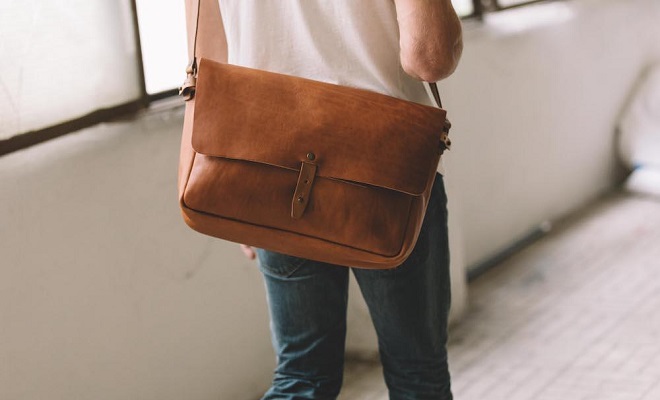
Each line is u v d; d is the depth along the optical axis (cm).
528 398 244
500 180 338
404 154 135
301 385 161
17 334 182
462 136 313
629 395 241
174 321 218
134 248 205
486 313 301
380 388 253
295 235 139
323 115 136
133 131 203
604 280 320
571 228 372
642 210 386
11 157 180
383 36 139
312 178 136
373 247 137
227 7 147
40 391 188
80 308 195
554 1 371
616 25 392
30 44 180
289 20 141
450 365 267
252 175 137
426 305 156
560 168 375
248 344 241
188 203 139
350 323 263
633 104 404
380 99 137
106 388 203
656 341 272
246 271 236
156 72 218
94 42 195
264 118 137
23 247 181
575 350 270
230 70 139
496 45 323
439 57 132
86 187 193
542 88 353
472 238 329
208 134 138
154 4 213
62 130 191
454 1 322
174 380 220
